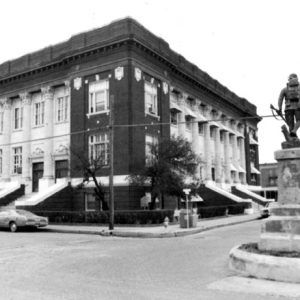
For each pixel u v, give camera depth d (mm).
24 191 37312
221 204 41750
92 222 28562
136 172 29562
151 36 34969
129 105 31000
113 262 12883
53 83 36625
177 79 39469
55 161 36250
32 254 14945
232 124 54500
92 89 33406
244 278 9805
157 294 8430
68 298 8102
